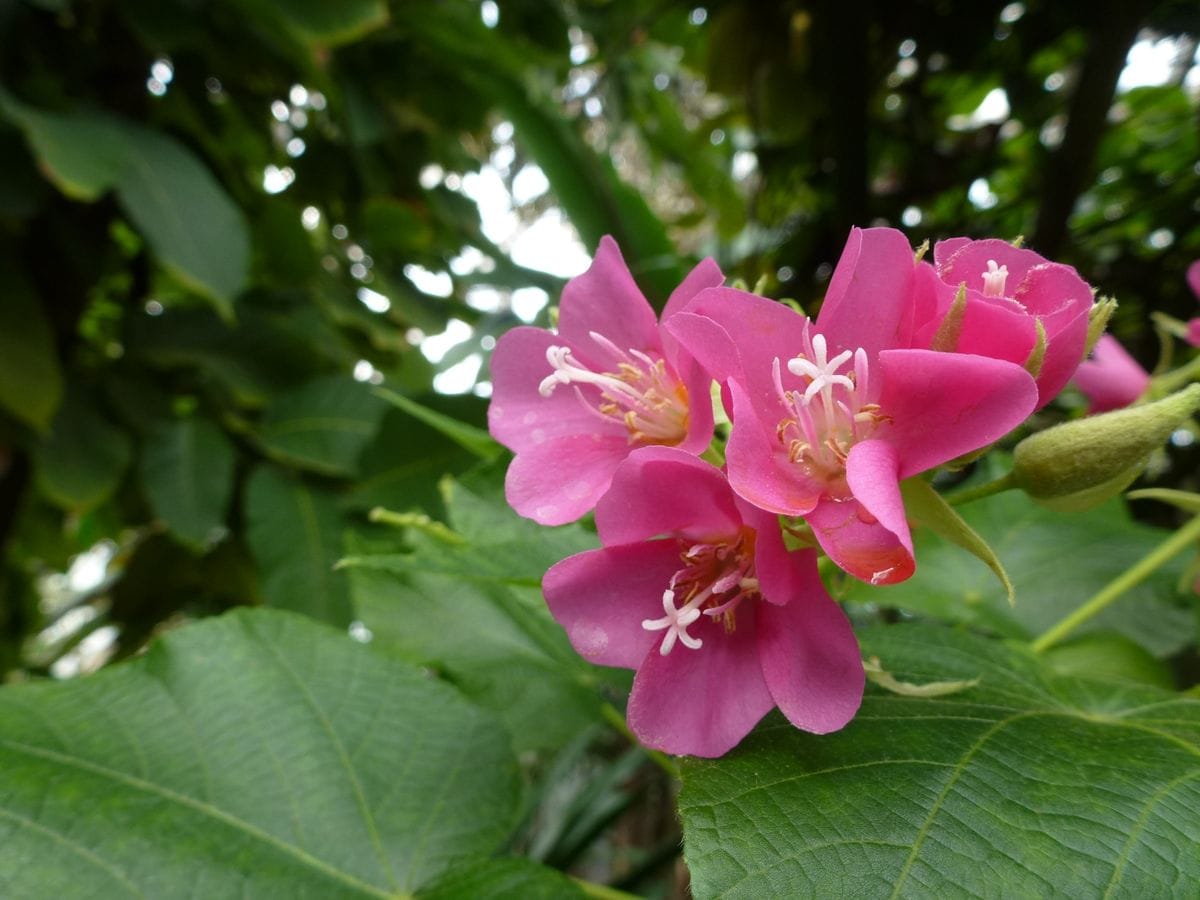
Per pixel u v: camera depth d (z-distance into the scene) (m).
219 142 0.39
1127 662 0.17
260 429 0.32
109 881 0.11
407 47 0.40
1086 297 0.11
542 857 0.32
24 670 0.49
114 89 0.34
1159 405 0.11
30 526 0.45
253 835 0.12
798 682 0.10
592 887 0.16
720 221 0.50
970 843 0.08
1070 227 0.37
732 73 0.37
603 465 0.12
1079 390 0.18
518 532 0.16
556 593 0.11
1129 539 0.20
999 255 0.11
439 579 0.19
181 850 0.12
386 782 0.14
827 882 0.08
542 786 0.35
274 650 0.15
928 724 0.11
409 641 0.18
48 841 0.11
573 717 0.17
